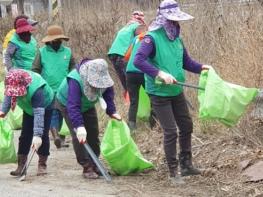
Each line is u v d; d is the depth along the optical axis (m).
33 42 11.30
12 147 9.07
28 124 8.96
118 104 12.76
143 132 10.88
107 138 8.60
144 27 11.30
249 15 10.55
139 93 10.71
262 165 8.04
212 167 8.51
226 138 9.20
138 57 7.87
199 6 11.89
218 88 7.76
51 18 19.53
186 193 7.73
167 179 8.41
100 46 14.08
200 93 8.05
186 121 8.27
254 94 7.85
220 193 7.62
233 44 10.46
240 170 8.15
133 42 10.79
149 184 8.23
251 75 9.35
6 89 8.55
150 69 7.81
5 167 9.79
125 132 8.60
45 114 8.87
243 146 8.82
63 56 10.78
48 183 8.55
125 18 14.32
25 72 8.58
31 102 8.58
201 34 11.59
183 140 8.30
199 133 9.79
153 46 7.96
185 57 8.30
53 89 10.62
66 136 12.25
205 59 11.23
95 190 8.05
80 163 8.74
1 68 19.89
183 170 8.33
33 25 12.45
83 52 14.46
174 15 7.89
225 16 11.32
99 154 8.95
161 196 7.65
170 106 8.15
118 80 13.20
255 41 9.56
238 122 9.08
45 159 9.09
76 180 8.66
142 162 8.64
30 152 10.09
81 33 14.66
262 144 8.73
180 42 8.16
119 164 8.65
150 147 10.05
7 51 11.08
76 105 8.29
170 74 8.02
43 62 10.70
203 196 7.57
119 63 11.30
